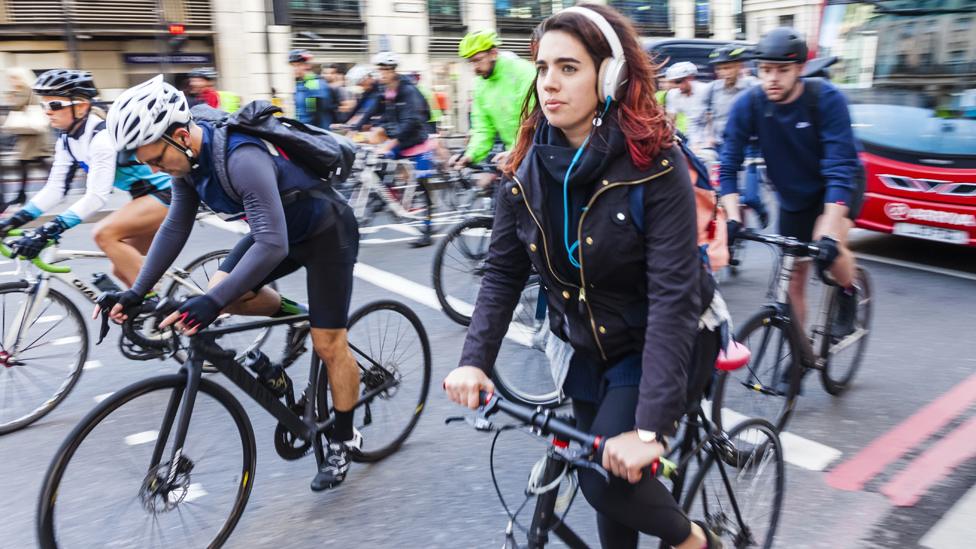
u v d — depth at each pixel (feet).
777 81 11.44
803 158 12.00
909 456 11.28
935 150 21.67
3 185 31.63
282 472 10.99
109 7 53.78
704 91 29.89
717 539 7.08
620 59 5.42
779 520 9.38
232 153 8.37
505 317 6.50
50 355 13.00
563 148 5.70
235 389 13.75
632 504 6.15
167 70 53.93
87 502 7.93
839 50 24.26
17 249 12.11
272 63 55.88
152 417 8.25
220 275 9.31
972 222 20.98
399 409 11.55
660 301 5.65
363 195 27.45
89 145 12.66
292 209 9.13
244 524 9.70
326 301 9.67
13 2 51.67
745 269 22.58
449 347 16.07
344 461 10.26
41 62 53.31
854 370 13.70
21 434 12.39
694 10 70.69
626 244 5.73
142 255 13.76
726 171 12.35
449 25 62.85
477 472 10.94
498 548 9.19
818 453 11.37
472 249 17.39
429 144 27.02
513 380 13.38
